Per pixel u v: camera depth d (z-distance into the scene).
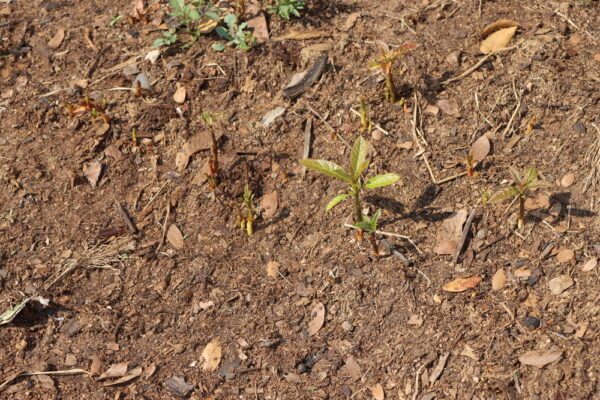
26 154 2.50
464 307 2.31
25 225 2.44
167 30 2.61
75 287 2.38
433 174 2.42
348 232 2.39
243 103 2.52
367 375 2.29
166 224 2.43
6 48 2.62
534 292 2.31
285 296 2.35
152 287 2.38
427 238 2.37
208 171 2.46
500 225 2.37
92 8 2.67
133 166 2.48
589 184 2.38
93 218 2.44
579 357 2.25
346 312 2.33
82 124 2.52
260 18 2.59
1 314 2.36
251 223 2.40
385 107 2.47
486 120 2.45
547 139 2.42
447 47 2.52
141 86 2.54
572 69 2.47
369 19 2.58
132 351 2.33
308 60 2.53
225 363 2.31
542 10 2.55
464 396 2.26
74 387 2.30
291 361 2.30
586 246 2.33
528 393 2.24
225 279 2.38
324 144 2.46
